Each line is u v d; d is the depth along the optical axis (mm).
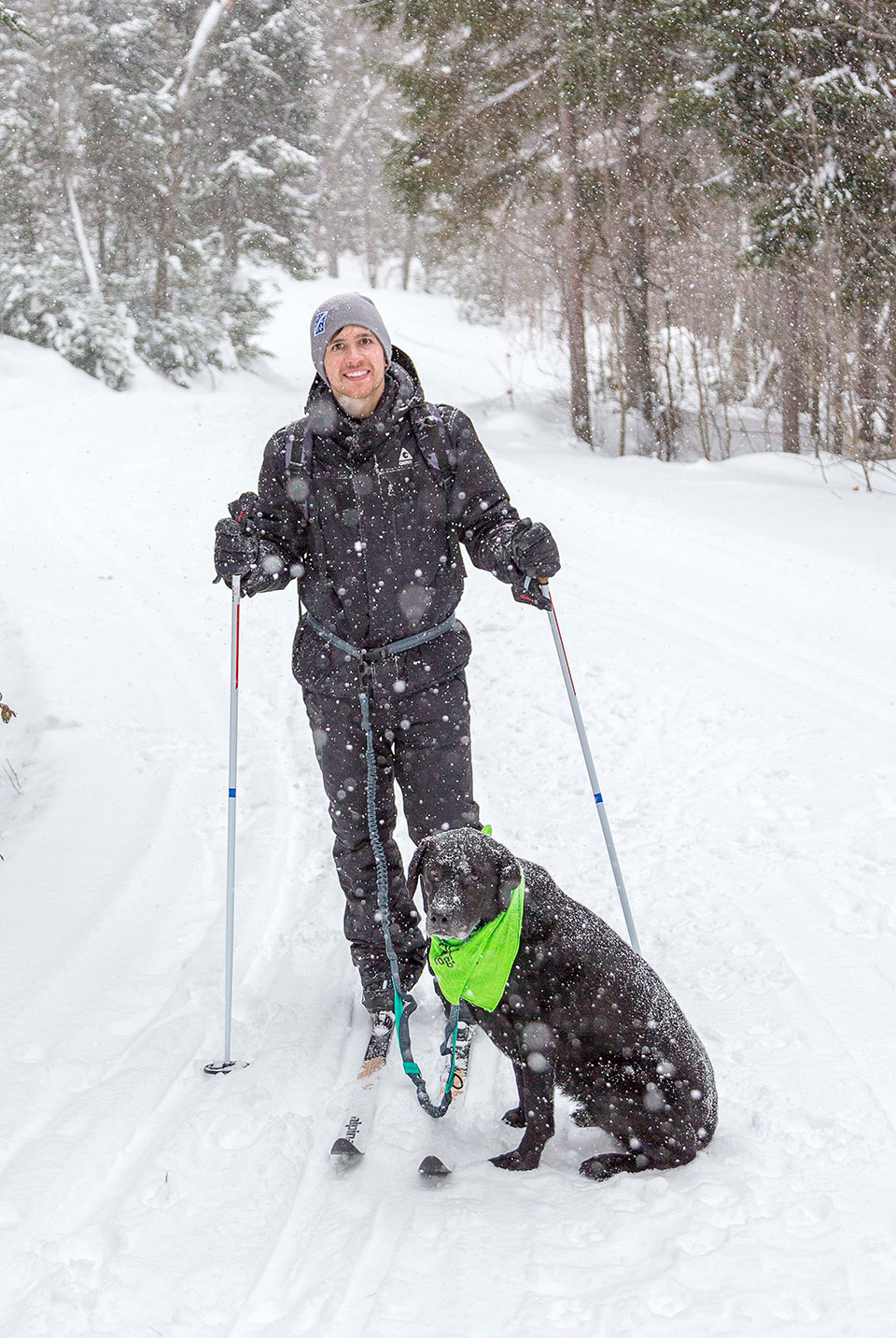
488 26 18516
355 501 3295
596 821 5305
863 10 14789
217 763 6367
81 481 15094
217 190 31094
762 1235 2436
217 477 15695
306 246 33594
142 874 4898
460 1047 3303
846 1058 3174
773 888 4402
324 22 40594
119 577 10711
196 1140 2939
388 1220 2643
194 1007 3748
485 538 3422
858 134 15109
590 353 30516
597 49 17172
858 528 11617
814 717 6441
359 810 3498
